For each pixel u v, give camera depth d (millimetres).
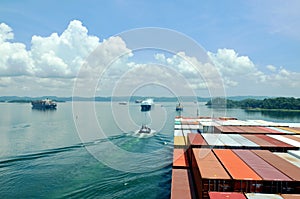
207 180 13117
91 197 20859
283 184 12562
